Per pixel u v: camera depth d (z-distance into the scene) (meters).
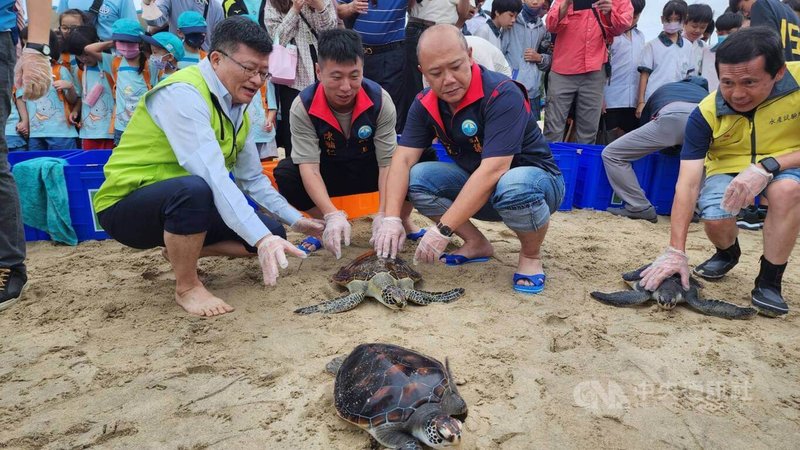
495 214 3.57
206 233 3.09
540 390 2.21
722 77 2.86
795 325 2.87
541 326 2.79
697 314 3.00
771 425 2.03
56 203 4.13
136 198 2.74
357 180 4.11
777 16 4.17
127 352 2.50
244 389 2.21
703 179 4.91
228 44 2.62
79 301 3.08
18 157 4.74
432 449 1.85
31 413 2.06
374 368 1.99
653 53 6.55
